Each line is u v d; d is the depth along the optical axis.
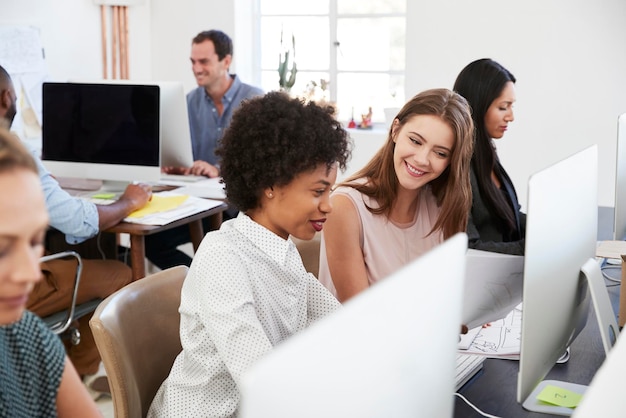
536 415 1.55
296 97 1.47
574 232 1.53
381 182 2.00
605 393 0.88
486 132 2.45
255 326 1.34
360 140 5.04
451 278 0.95
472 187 2.39
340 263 2.00
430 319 0.90
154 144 3.43
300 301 1.56
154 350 1.67
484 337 1.92
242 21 5.46
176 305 1.75
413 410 0.89
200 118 4.39
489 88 2.45
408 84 4.81
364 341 0.77
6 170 0.82
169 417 1.48
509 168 4.59
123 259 3.94
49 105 3.52
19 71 4.80
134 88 3.43
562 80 4.38
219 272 1.38
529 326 1.37
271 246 1.46
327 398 0.73
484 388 1.67
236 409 1.45
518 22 4.44
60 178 3.88
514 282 1.76
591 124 4.34
